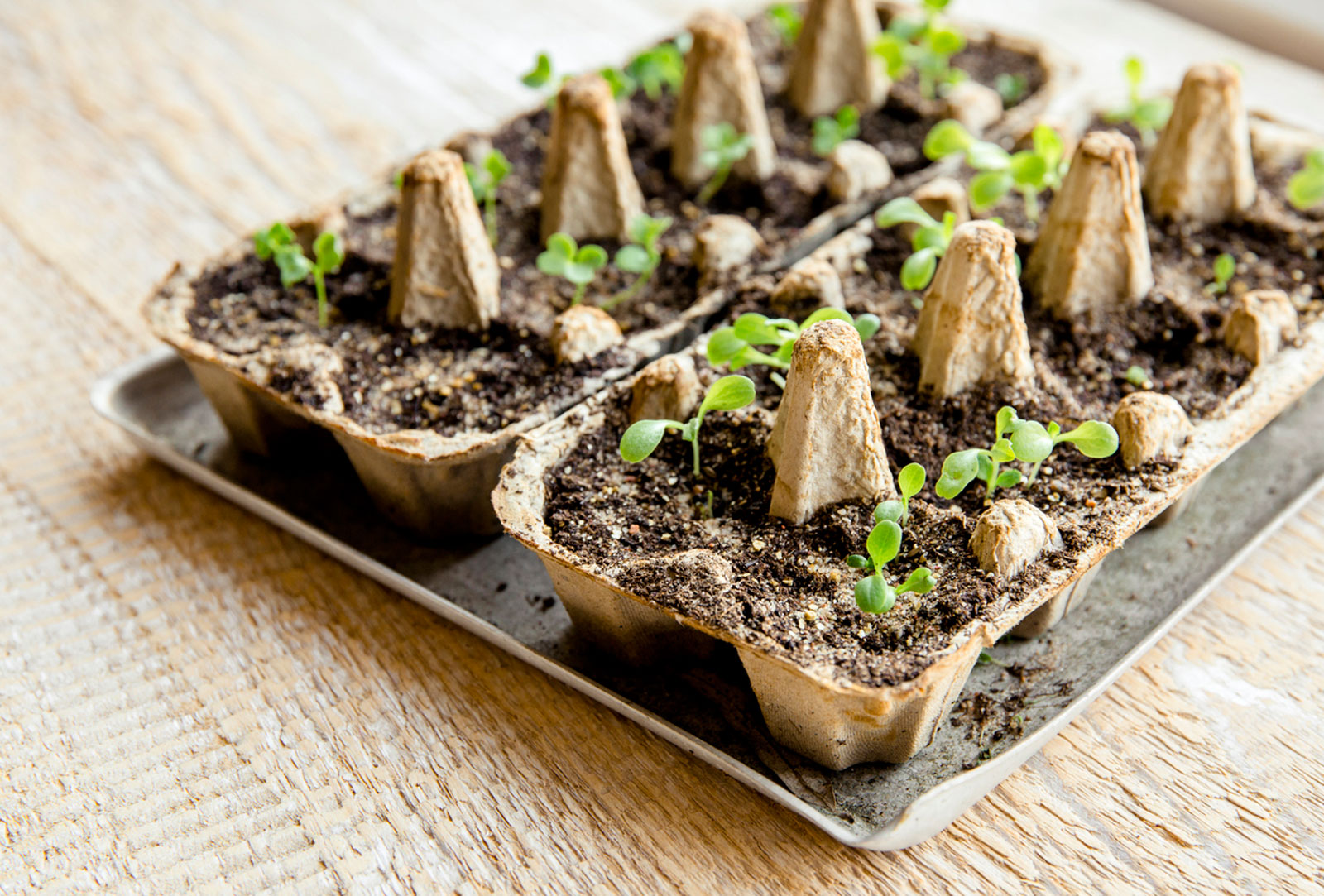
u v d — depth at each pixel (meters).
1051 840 0.51
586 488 0.54
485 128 0.73
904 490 0.52
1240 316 0.56
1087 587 0.55
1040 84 0.68
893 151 0.66
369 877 0.51
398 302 0.59
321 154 0.73
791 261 0.61
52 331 0.65
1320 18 0.74
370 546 0.58
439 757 0.53
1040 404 0.55
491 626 0.54
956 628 0.50
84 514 0.60
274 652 0.56
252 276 0.61
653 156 0.67
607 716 0.54
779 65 0.71
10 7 0.84
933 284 0.56
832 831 0.50
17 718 0.54
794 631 0.50
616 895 0.50
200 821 0.52
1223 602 0.55
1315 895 0.50
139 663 0.55
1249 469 0.58
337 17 0.83
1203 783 0.52
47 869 0.51
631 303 0.61
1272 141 0.64
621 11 0.82
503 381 0.58
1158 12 0.77
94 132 0.74
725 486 0.54
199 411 0.62
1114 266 0.58
